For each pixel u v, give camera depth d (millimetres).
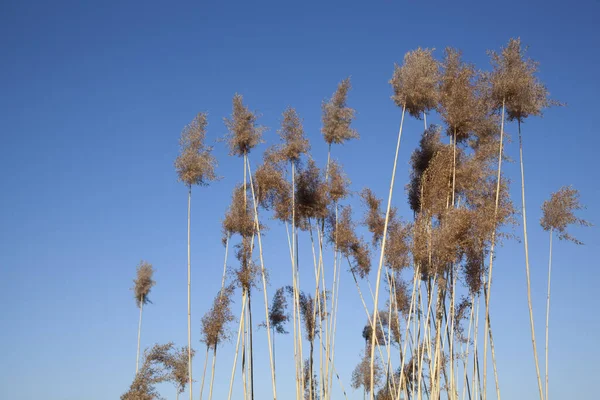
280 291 16375
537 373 11711
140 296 21312
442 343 13188
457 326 13445
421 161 13859
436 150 13648
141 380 15688
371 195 15703
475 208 12750
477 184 12766
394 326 15500
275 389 14258
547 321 12695
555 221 13055
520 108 12445
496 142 13031
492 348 12383
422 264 13398
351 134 14859
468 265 12742
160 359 15938
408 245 13820
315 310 15469
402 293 15422
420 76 12859
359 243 15742
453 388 12469
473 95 12797
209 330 15664
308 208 15383
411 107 13234
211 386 15445
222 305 15711
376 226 15461
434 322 13328
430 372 12664
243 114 15000
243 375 14836
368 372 18219
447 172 12680
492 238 11992
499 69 12555
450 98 12828
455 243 12055
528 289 11938
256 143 14992
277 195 15266
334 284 15461
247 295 15094
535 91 12328
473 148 13539
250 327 14953
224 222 15562
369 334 18516
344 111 14891
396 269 14297
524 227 12078
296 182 15430
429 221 12703
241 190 15828
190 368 14750
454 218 12117
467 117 12664
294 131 15047
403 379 13578
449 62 13188
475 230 12070
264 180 15055
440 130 13781
